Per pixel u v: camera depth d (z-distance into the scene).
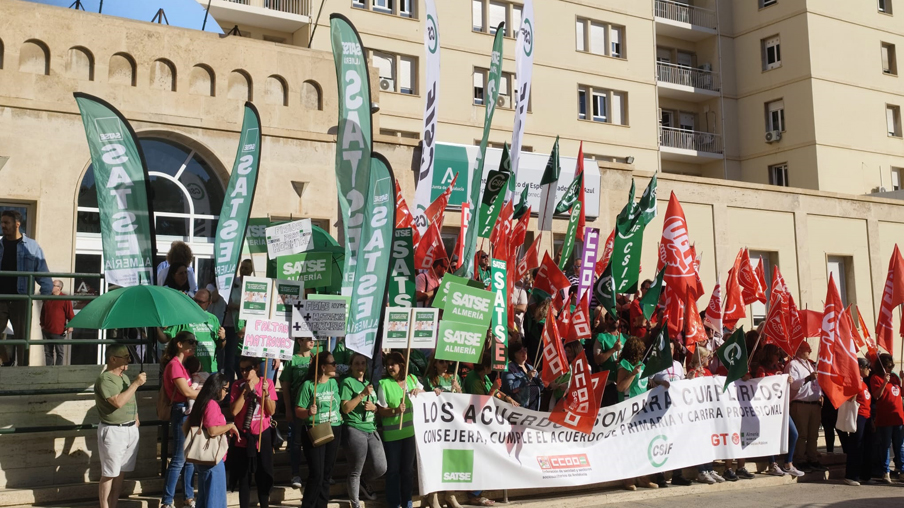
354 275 9.38
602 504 10.84
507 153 12.51
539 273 11.98
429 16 11.84
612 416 11.10
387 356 9.62
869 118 39.38
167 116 14.55
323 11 31.83
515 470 10.22
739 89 41.00
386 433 9.55
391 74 32.66
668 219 12.78
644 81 38.03
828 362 12.63
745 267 14.41
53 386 9.90
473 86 33.88
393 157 16.78
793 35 38.81
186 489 9.15
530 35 12.36
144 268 10.27
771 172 39.59
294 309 9.08
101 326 8.49
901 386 13.69
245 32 31.97
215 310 11.38
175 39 15.05
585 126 36.16
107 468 8.63
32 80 13.87
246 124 10.68
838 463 14.20
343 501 9.75
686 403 11.82
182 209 14.88
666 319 10.95
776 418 12.64
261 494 9.15
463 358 9.64
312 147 15.70
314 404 9.01
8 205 13.52
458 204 17.20
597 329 11.97
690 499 11.28
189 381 9.09
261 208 15.06
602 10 37.22
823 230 24.09
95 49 14.40
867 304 24.67
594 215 18.95
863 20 39.91
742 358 11.90
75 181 13.89
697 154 39.69
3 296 9.79
